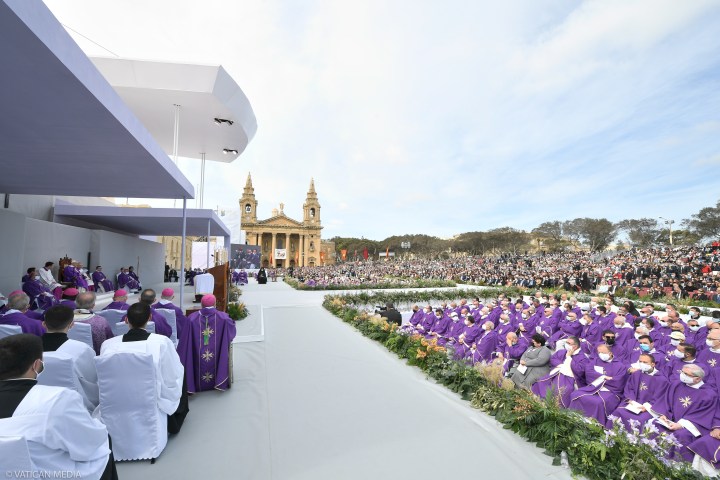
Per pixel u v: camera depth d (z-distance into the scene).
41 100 4.07
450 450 3.83
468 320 9.75
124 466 3.33
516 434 4.24
